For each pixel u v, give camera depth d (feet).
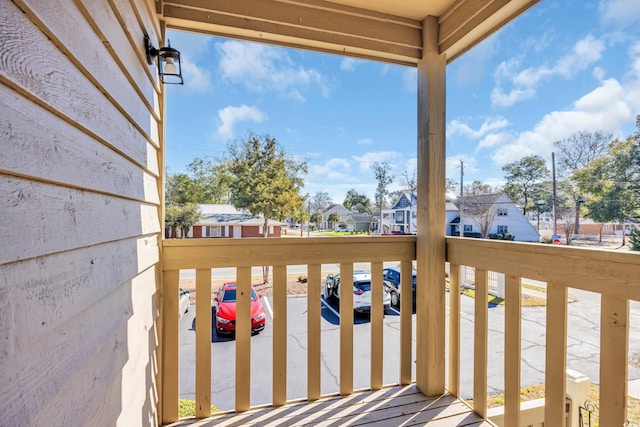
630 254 3.40
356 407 5.67
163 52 4.75
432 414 5.48
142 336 4.07
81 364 2.21
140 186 4.01
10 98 1.49
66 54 2.07
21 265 1.54
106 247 2.79
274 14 5.83
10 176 1.47
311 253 5.91
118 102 3.10
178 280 5.39
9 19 1.49
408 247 6.51
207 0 5.54
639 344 9.21
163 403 5.24
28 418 1.55
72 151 2.13
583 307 11.84
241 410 5.55
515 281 4.81
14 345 1.46
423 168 6.38
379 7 6.21
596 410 6.19
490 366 13.08
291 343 15.33
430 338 6.09
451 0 5.98
